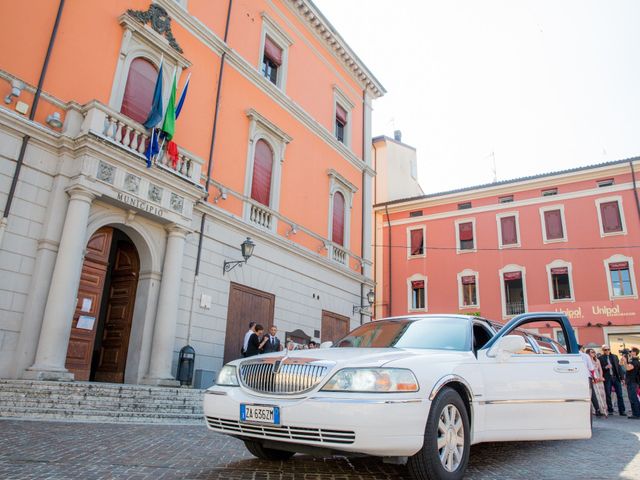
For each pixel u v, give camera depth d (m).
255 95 16.61
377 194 34.69
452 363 4.19
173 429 7.08
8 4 10.01
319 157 19.72
